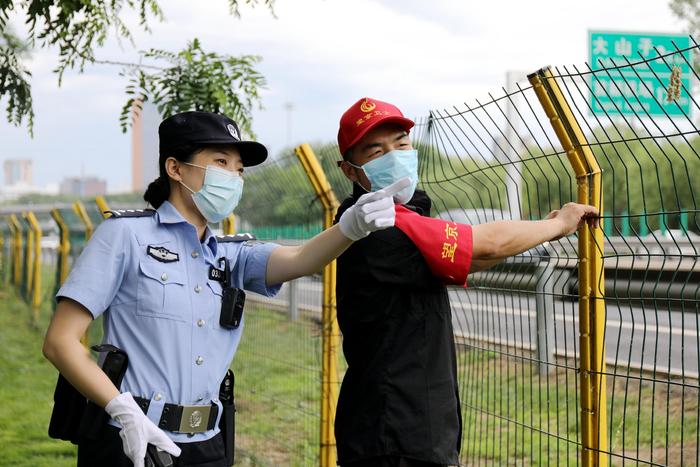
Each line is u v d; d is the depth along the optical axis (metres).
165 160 2.95
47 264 16.23
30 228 16.17
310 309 6.32
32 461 6.36
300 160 4.89
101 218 10.12
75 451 6.66
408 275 2.97
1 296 19.69
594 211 3.00
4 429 7.38
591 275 3.03
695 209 2.75
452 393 3.07
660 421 5.22
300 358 6.47
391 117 3.09
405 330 3.02
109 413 2.67
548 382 3.53
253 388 7.07
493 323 3.81
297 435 6.02
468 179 3.70
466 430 4.59
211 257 3.00
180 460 2.83
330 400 4.81
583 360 3.04
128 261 2.83
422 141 3.90
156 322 2.82
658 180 2.78
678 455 4.81
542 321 3.64
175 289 2.86
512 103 3.76
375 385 3.02
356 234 2.80
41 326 14.09
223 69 5.64
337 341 4.87
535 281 3.62
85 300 2.74
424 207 3.28
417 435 2.98
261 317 7.32
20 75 5.87
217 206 2.93
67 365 2.71
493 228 2.96
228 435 3.03
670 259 3.30
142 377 2.80
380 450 2.98
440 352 3.05
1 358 11.31
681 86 2.71
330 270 4.82
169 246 2.90
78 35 5.32
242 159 3.09
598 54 10.07
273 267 3.09
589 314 3.04
